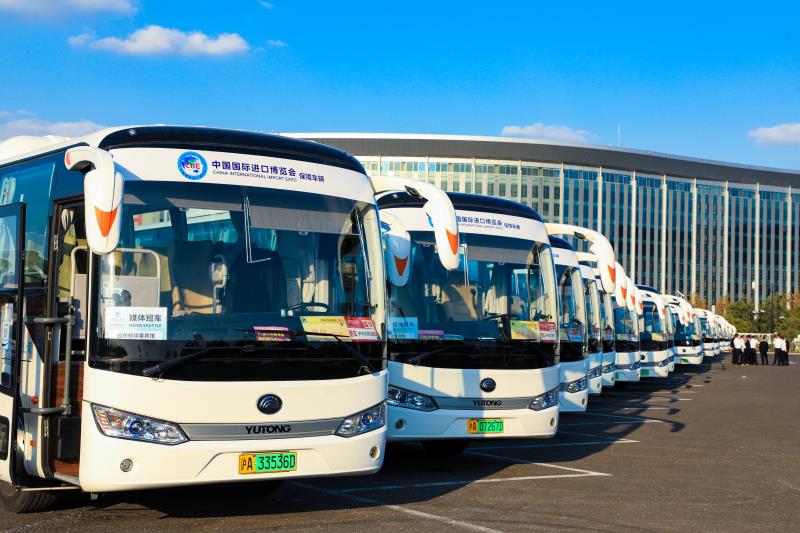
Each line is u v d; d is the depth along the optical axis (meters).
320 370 7.46
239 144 7.74
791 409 22.39
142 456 6.77
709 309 100.06
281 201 7.71
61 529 7.36
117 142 7.27
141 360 6.84
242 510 8.27
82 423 6.91
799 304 97.88
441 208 8.49
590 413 20.36
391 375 10.49
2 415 7.98
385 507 8.55
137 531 7.31
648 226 95.62
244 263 7.38
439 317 10.88
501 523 7.88
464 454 12.86
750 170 103.50
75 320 7.23
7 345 8.01
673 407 22.41
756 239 104.06
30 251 7.96
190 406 6.92
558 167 88.25
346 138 81.38
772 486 10.40
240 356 7.12
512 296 11.48
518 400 11.04
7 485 8.14
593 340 20.59
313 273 7.68
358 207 8.15
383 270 8.18
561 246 16.59
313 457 7.36
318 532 7.36
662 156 95.75
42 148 8.22
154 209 7.17
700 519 8.34
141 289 6.98
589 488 9.93
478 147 84.19
